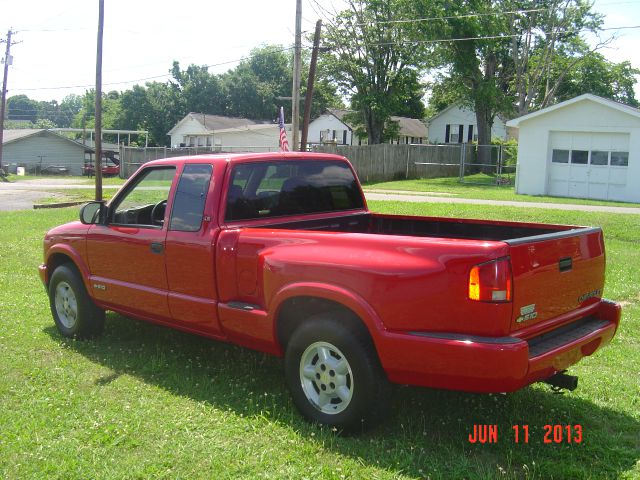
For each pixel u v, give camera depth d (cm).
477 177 3959
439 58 4169
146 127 7812
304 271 429
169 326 554
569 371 548
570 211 1784
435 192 2708
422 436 417
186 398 484
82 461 386
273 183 538
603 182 2559
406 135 6019
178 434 424
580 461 387
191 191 520
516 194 2669
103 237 589
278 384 514
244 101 7825
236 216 508
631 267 1041
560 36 4269
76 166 6294
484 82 4191
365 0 4275
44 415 452
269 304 454
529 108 4512
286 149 2016
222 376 530
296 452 396
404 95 4766
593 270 454
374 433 422
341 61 4491
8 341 627
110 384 515
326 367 423
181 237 515
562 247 416
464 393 488
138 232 555
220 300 493
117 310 595
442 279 374
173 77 8088
